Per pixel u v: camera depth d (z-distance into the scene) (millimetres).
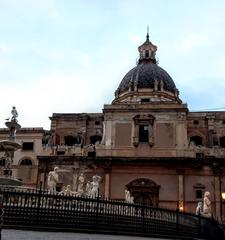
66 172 49562
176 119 49812
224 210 45281
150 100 56906
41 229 15891
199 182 46844
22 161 52406
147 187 47312
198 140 53344
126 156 48781
